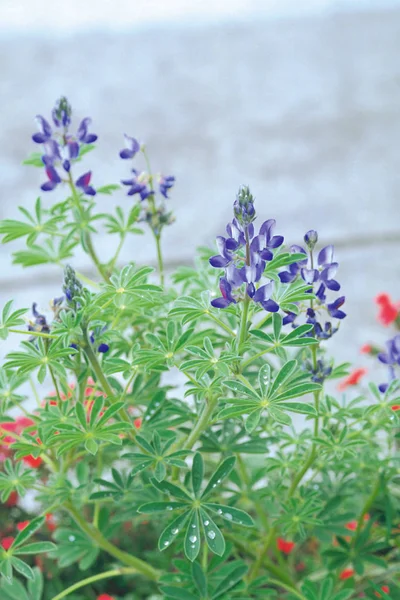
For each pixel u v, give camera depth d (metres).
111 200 2.51
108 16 3.21
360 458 1.09
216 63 3.01
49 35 3.08
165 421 1.06
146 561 1.24
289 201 2.59
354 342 2.11
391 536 1.13
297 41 3.09
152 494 1.10
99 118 2.77
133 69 2.96
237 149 2.74
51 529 1.25
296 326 1.02
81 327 1.00
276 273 1.00
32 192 2.55
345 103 2.88
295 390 0.97
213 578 1.06
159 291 1.01
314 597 1.05
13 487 1.06
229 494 1.27
